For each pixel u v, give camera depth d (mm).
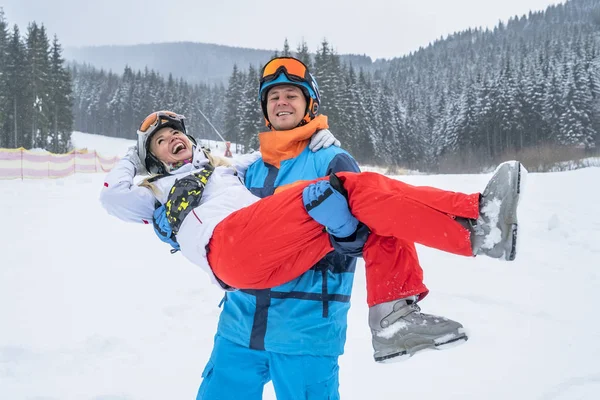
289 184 2318
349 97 54000
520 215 9414
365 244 2090
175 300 4984
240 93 68250
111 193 2578
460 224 1855
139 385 3338
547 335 3998
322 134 2439
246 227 2047
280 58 2588
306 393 2189
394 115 69750
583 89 53312
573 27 136250
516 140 54594
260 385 2346
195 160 2660
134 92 89125
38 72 53031
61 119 57250
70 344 3924
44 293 5133
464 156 53875
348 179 2047
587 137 51812
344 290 2277
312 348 2164
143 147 2768
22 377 3412
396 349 1897
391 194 1922
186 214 2328
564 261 6320
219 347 2355
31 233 8414
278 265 2098
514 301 4852
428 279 5645
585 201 10492
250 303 2262
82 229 8984
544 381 3270
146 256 6887
